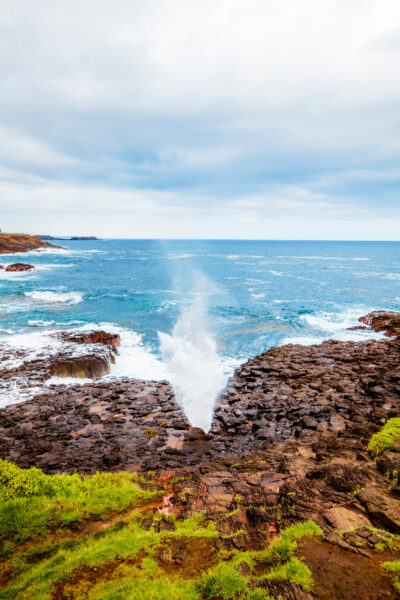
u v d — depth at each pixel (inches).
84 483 411.2
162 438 645.3
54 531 323.0
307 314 1786.4
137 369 1073.5
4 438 642.8
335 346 1204.5
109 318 1689.2
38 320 1601.9
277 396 804.6
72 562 261.7
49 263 4648.1
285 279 3235.7
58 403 807.1
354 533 263.0
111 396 843.4
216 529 301.9
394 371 903.1
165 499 390.6
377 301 2133.4
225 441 631.2
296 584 214.4
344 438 559.8
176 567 254.2
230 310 1904.5
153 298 2250.2
